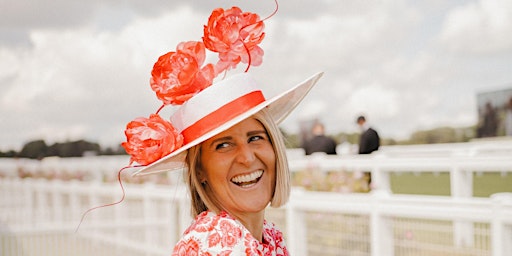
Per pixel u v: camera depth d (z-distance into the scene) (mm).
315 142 12461
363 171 9133
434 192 13500
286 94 2021
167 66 2016
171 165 2184
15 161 17188
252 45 2080
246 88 2012
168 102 2039
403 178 16516
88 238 7773
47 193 11742
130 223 6820
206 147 2004
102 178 13594
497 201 3898
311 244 5379
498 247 3889
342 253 5070
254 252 1880
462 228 4254
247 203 1994
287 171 2064
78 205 10344
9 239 6215
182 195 6781
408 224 4574
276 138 2037
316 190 7781
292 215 5477
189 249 1901
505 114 17500
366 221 4891
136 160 1968
